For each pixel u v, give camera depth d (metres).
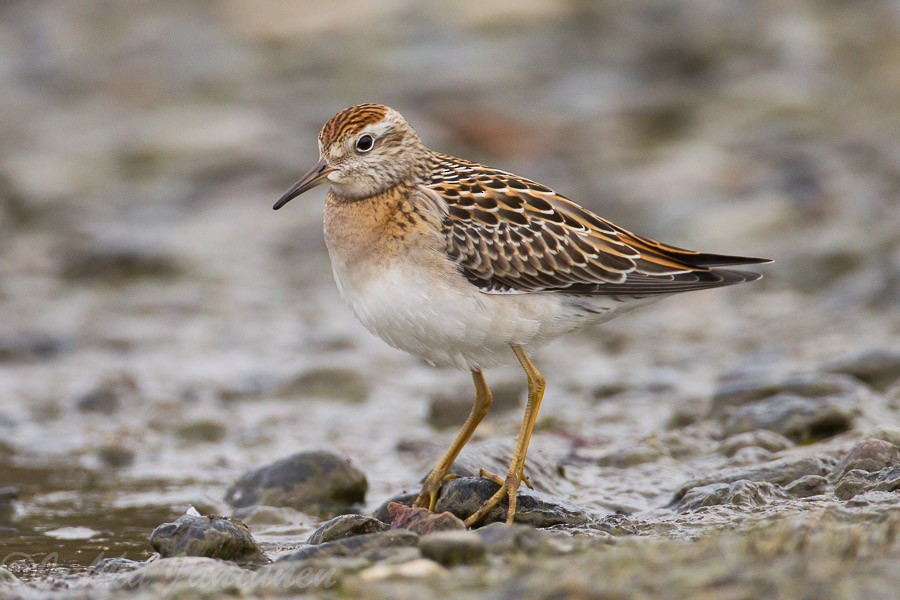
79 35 30.69
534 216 9.70
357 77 27.94
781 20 28.52
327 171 9.76
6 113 27.25
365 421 13.45
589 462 10.91
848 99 25.34
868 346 14.67
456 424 13.34
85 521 10.16
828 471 9.52
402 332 9.54
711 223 20.22
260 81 28.27
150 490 11.09
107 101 27.83
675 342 16.38
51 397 14.41
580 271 9.65
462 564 7.37
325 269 20.31
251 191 23.38
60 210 22.70
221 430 12.96
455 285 9.40
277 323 17.73
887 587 6.46
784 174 21.83
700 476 9.84
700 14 29.22
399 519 8.66
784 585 6.55
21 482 11.42
